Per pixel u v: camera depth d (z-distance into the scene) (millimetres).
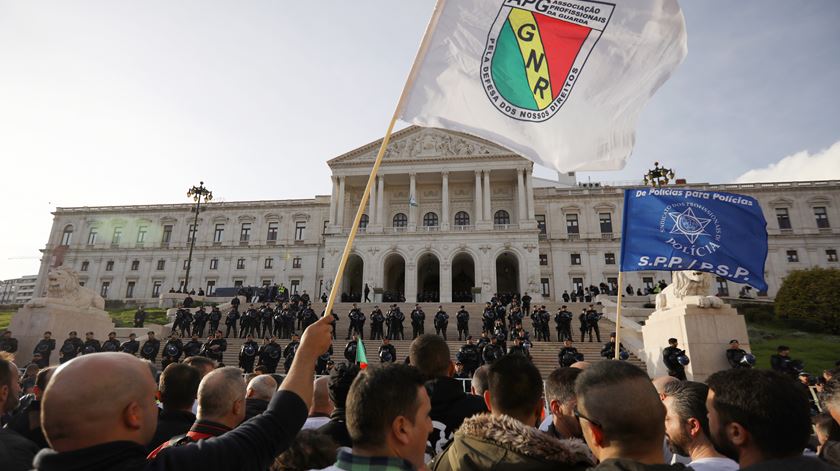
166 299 47562
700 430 3221
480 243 51219
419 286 58062
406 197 58625
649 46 5102
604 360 2594
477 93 5172
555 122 5211
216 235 66750
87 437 2035
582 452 2561
